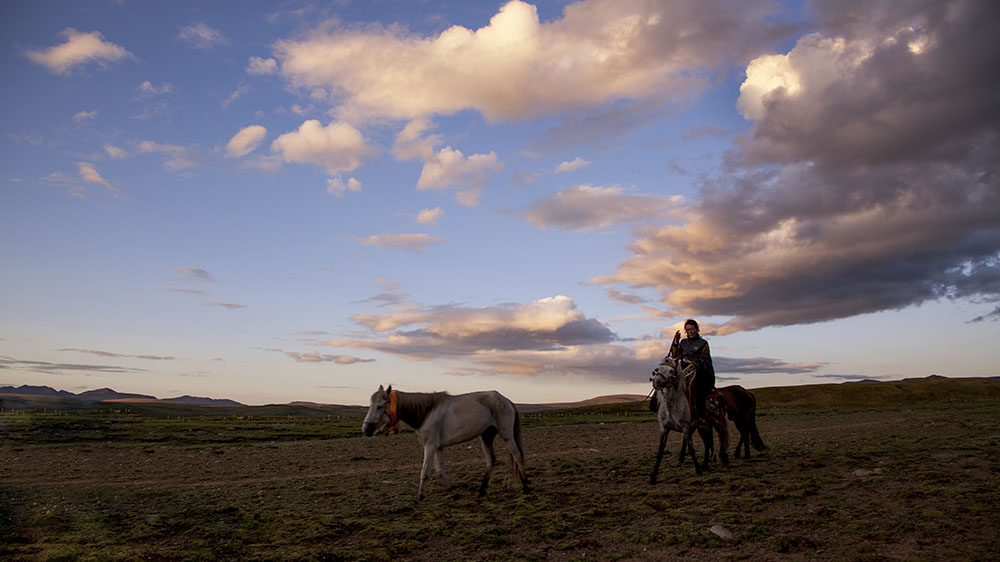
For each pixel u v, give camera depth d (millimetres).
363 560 7926
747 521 9031
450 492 12531
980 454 14930
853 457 15430
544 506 10875
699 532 8492
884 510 9344
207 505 12469
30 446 28906
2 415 52156
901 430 25219
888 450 16656
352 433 42688
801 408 69188
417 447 27750
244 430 46062
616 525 9367
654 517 9703
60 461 22516
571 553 7980
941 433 22500
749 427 16016
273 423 58938
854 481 11844
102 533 9750
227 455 24875
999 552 7012
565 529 9117
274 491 14414
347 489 14508
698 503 10539
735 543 7953
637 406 86750
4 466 20906
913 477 11984
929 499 9906
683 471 14195
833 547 7578
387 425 11797
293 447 28859
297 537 9258
